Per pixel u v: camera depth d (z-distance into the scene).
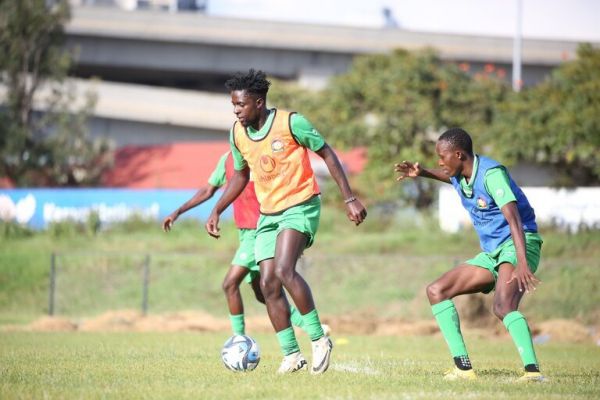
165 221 33.81
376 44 179.12
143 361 32.62
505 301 25.91
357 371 29.42
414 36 179.12
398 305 83.00
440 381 25.58
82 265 95.50
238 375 26.94
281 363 30.30
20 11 135.88
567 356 45.69
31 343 46.62
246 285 85.31
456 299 73.00
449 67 126.00
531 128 111.44
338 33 179.75
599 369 33.88
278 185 26.98
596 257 91.81
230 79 27.02
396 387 23.94
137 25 180.50
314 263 92.44
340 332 67.69
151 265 95.00
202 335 58.06
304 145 27.12
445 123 120.75
